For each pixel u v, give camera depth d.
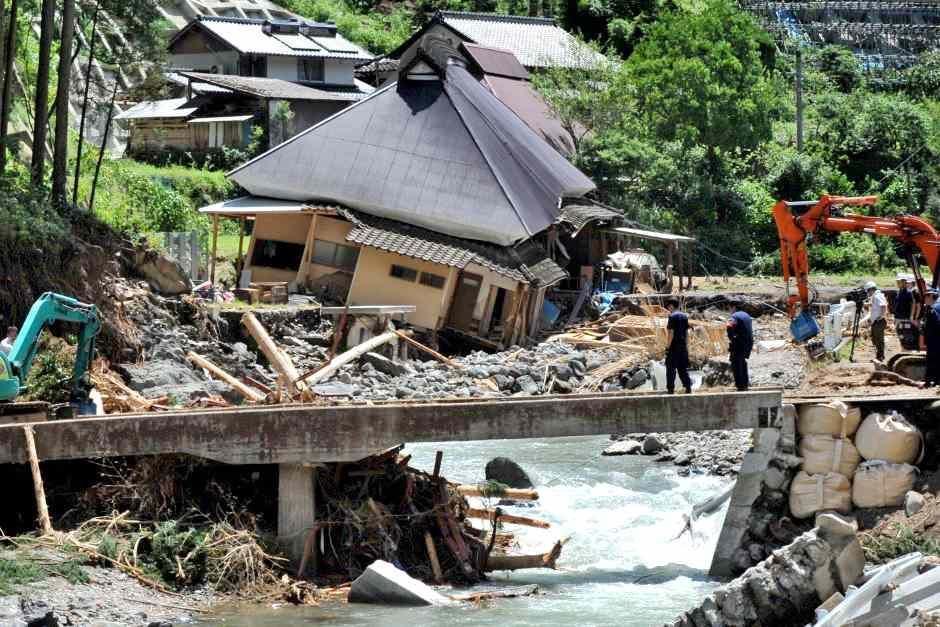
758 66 110.88
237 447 32.09
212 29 115.00
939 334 38.53
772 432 34.06
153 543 30.31
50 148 77.62
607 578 33.06
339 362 49.75
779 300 76.56
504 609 29.50
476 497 40.16
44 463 33.88
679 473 46.09
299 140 73.75
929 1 168.25
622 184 100.50
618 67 107.25
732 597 24.92
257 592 30.12
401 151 72.44
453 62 77.00
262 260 73.81
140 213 76.25
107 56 66.81
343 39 120.81
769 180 110.12
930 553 31.05
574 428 33.28
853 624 22.17
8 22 66.12
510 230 69.81
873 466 33.56
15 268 48.38
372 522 32.31
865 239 98.50
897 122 119.81
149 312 54.25
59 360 44.88
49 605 26.67
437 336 69.69
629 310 75.69
